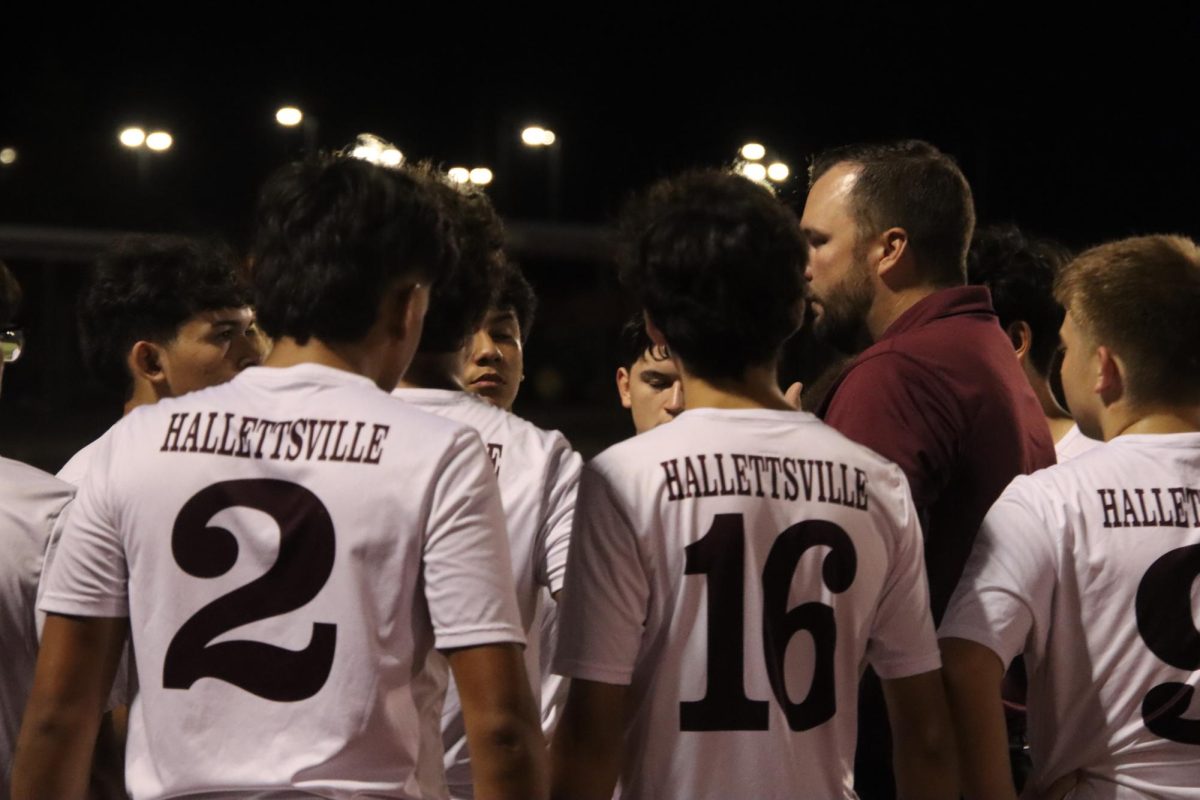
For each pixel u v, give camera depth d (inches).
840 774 161.9
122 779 197.8
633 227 166.1
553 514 188.1
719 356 160.7
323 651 145.7
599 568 156.6
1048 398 277.4
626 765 162.7
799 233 162.1
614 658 156.3
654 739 158.7
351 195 153.0
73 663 153.4
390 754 146.9
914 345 220.4
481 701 144.3
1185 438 173.9
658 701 158.4
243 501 148.4
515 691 145.4
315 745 145.0
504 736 143.9
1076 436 268.2
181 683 148.3
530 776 145.1
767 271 157.8
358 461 147.3
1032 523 173.2
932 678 166.2
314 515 146.6
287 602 146.6
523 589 187.2
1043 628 173.6
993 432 218.1
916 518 167.2
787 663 157.2
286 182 157.2
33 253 1519.4
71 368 1557.6
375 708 145.7
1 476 180.2
